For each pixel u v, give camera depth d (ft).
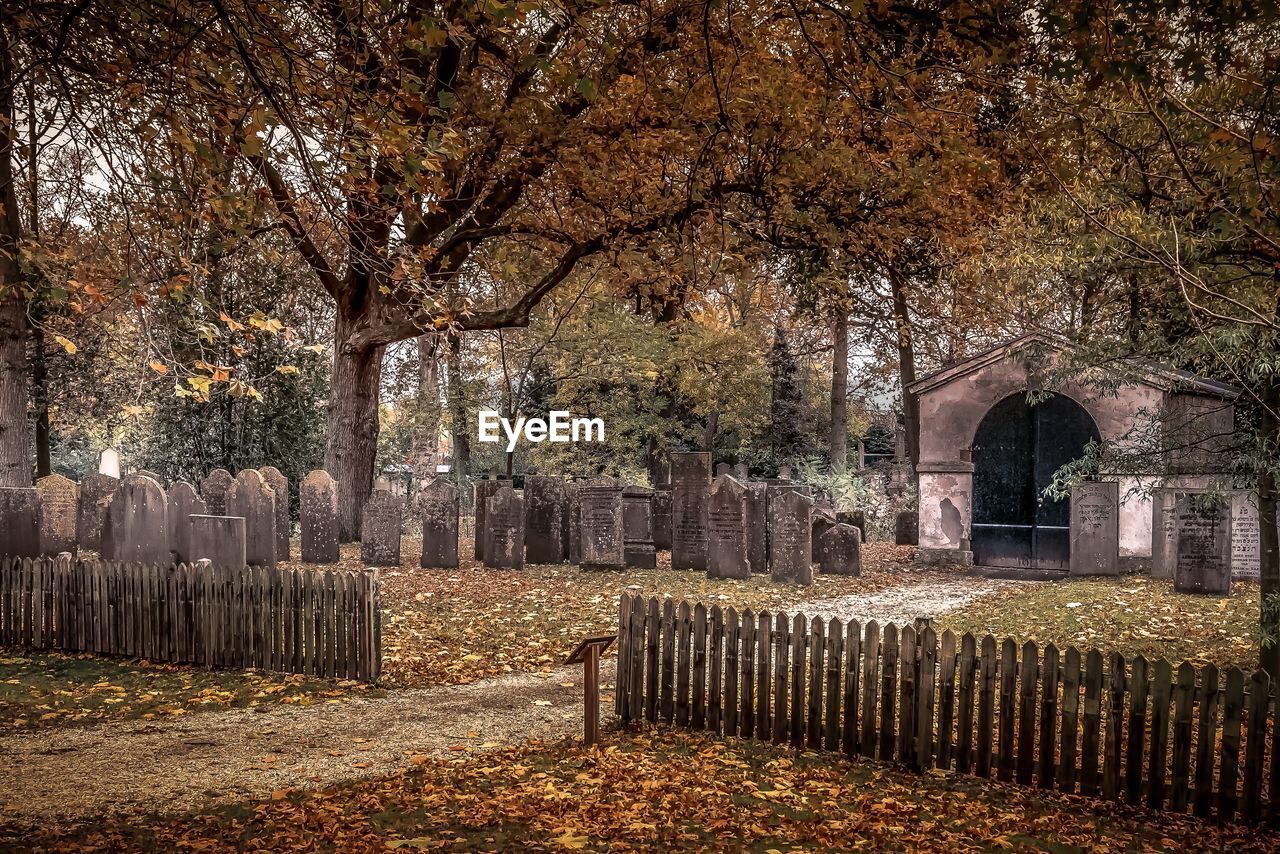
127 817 23.40
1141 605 57.82
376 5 25.90
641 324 140.87
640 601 34.50
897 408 163.84
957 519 80.84
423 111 27.20
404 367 153.28
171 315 49.98
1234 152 25.08
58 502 69.77
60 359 104.32
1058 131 29.07
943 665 28.58
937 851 21.31
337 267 87.20
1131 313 47.06
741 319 155.02
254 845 20.77
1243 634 48.85
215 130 27.04
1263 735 24.31
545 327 134.51
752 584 67.67
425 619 52.75
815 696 30.76
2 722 33.27
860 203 67.56
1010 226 60.85
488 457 165.58
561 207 69.72
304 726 33.27
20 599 46.16
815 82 48.29
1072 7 21.80
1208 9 20.89
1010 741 27.71
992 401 79.56
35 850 20.58
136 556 63.52
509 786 25.95
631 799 24.76
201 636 42.57
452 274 69.82
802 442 157.38
